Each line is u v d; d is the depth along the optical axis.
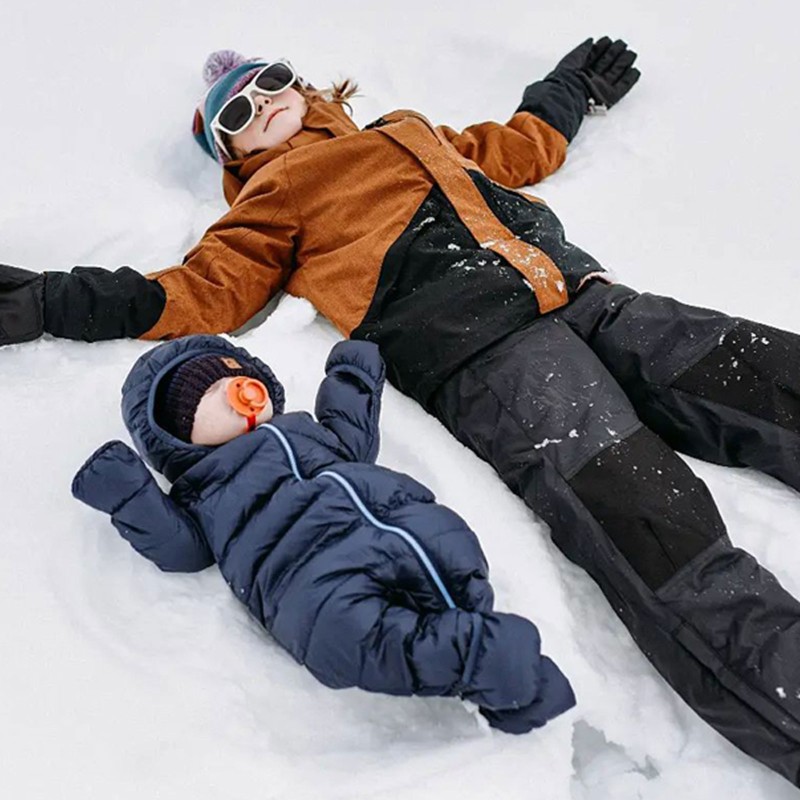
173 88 2.08
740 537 1.25
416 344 1.40
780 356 1.27
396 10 2.46
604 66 2.18
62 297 1.42
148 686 1.05
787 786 1.06
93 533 1.19
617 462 1.20
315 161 1.57
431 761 1.01
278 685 1.08
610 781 1.08
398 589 1.04
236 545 1.09
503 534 1.23
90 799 0.95
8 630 1.08
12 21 2.25
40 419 1.32
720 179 1.94
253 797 0.96
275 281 1.58
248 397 1.17
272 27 2.37
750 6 2.42
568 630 1.14
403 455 1.34
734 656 1.04
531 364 1.32
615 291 1.44
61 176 1.83
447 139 1.89
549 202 1.89
